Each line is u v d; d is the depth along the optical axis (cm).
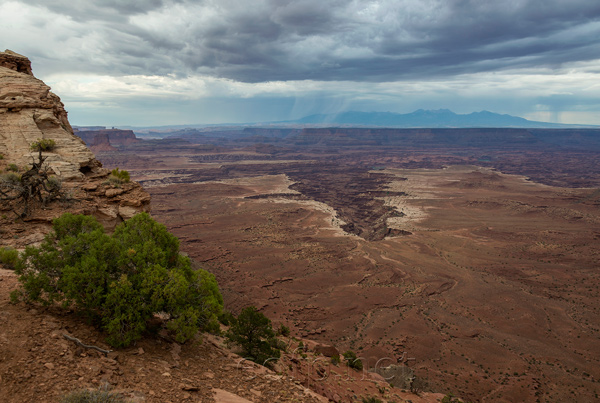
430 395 2228
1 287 1191
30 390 728
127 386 852
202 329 1522
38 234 1938
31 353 845
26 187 2084
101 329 1096
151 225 1472
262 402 1009
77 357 903
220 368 1179
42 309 1097
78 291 1085
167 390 894
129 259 1205
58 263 1145
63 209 2183
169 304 1173
